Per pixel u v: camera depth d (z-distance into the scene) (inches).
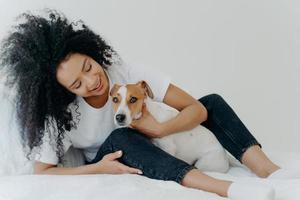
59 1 73.2
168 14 78.2
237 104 73.8
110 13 76.4
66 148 54.6
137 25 77.4
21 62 51.5
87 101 53.7
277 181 44.0
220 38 79.4
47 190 41.8
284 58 78.2
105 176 44.6
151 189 41.1
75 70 50.3
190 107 54.2
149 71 58.0
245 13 80.4
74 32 54.1
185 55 78.4
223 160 54.7
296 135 69.3
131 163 48.2
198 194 40.4
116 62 58.2
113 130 54.3
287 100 73.7
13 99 54.2
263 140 68.2
